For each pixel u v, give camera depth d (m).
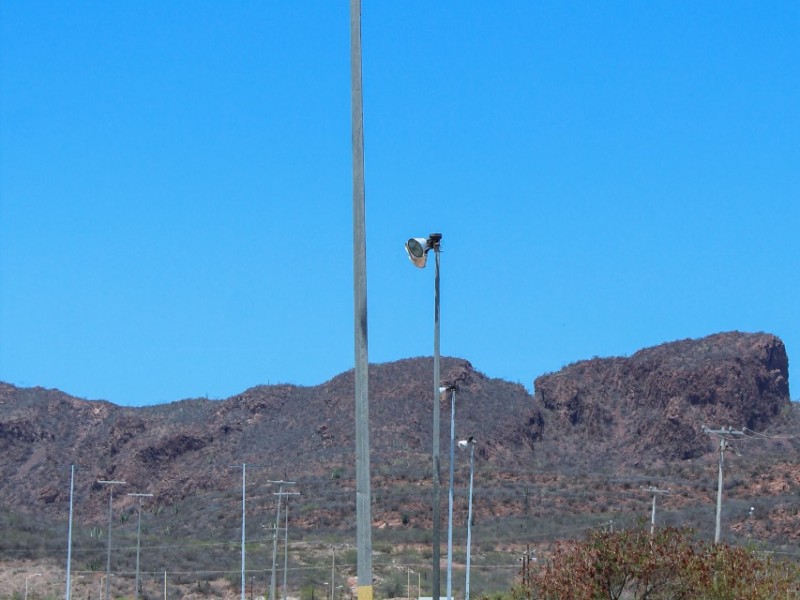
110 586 199.25
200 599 197.00
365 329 36.84
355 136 37.25
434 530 62.16
